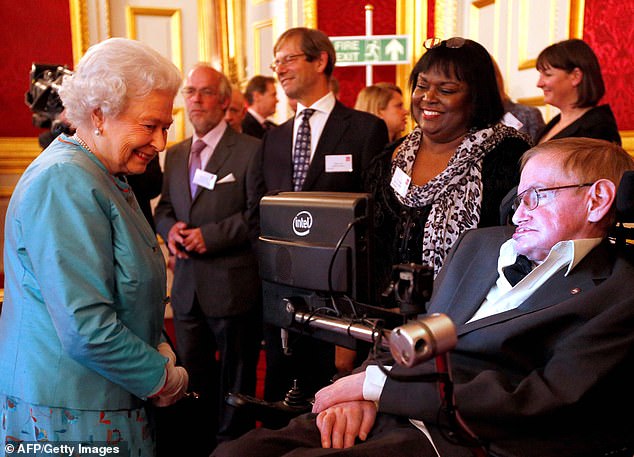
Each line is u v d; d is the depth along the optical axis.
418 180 2.00
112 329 1.30
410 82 2.04
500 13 4.13
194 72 2.95
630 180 1.27
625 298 1.29
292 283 1.23
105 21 4.96
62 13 4.71
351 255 1.15
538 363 1.35
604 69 3.52
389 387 1.33
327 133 2.55
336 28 4.79
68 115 1.39
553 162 1.41
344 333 1.15
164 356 1.42
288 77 2.61
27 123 4.61
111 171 1.44
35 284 1.34
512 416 1.22
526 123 3.42
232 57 5.68
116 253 1.37
